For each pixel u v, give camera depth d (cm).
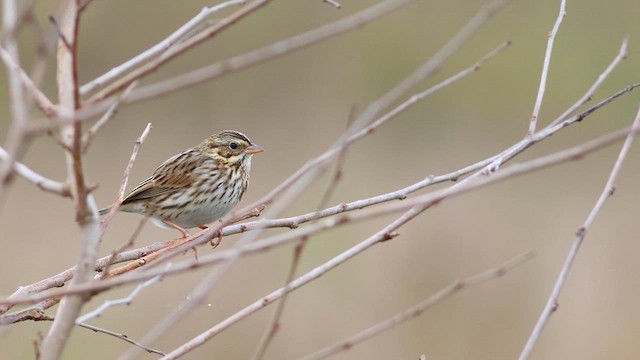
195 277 1407
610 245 1730
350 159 2022
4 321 654
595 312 1515
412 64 2342
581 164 2120
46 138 1895
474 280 576
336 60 2339
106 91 495
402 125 2231
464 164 2081
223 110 2186
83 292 486
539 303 1516
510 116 2283
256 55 434
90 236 514
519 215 1788
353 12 2395
